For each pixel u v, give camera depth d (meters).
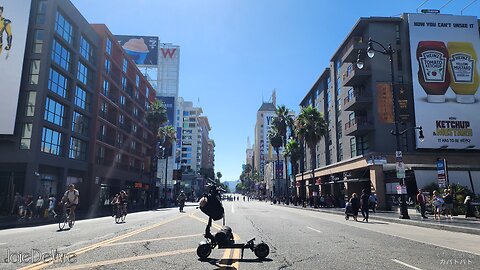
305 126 51.62
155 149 66.50
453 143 40.12
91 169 45.75
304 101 80.38
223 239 9.05
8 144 33.44
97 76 47.78
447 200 24.06
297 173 82.56
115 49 56.16
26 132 33.91
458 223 18.92
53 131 37.34
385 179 38.78
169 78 115.69
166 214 33.06
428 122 40.41
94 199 46.84
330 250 10.37
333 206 50.22
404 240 12.94
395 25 42.97
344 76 47.34
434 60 41.50
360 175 44.03
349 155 48.78
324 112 62.00
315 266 8.02
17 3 35.47
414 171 34.44
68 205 18.75
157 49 93.12
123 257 9.00
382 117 40.84
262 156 178.50
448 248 10.98
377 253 9.86
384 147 40.44
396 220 22.14
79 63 43.41
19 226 21.72
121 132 58.53
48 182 37.09
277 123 71.88
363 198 23.20
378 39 42.56
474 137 40.38
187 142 165.88
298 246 11.19
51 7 36.16
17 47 34.72
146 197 75.19
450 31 42.12
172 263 8.24
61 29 38.84
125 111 60.28
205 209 9.33
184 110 168.25
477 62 41.72
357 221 23.27
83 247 10.77
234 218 25.16
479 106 40.97
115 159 55.84
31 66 35.03
